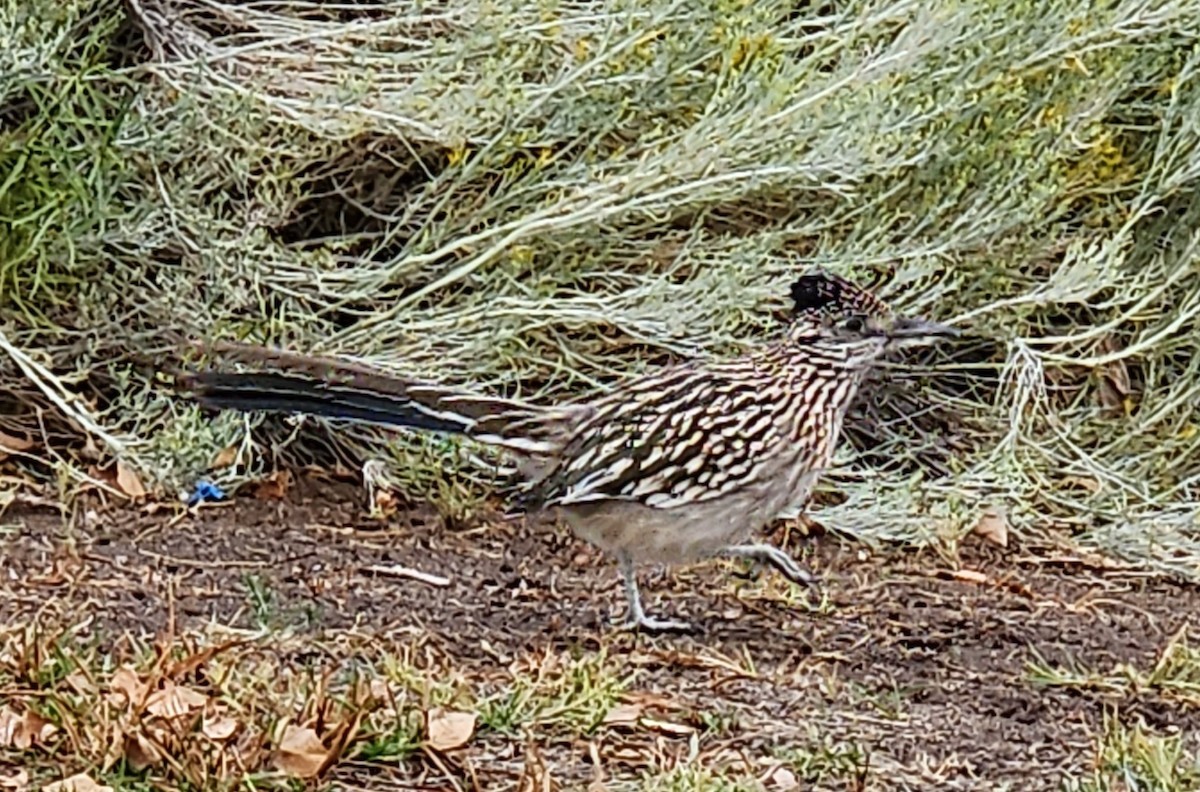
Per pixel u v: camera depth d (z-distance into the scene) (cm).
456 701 811
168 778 734
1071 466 1279
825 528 1184
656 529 940
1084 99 1249
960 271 1252
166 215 1173
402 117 1167
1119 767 789
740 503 937
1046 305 1280
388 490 1172
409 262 1177
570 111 1177
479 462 1180
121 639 869
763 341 1223
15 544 1036
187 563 1032
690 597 1038
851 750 798
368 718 773
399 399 967
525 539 1127
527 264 1194
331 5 1255
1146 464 1298
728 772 778
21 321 1174
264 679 802
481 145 1210
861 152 1124
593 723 813
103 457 1161
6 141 1133
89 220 1132
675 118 1218
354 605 982
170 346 1181
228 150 1180
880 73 1155
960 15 1154
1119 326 1358
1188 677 943
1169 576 1180
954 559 1160
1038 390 1255
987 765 812
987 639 1006
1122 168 1312
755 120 1125
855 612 1039
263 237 1175
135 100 1180
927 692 904
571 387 1239
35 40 1108
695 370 950
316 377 969
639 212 1184
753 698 877
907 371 1314
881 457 1302
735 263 1167
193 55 1223
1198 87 1293
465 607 997
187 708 766
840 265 1175
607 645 934
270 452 1200
